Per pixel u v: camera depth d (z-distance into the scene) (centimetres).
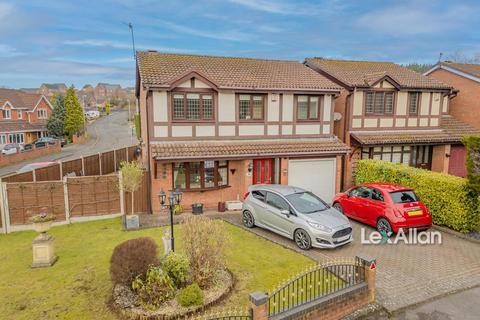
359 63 2258
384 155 1930
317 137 1739
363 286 735
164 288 700
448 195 1226
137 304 698
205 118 1524
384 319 705
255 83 1585
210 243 778
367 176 1628
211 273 775
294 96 1667
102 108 10831
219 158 1455
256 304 557
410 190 1211
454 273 904
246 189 1572
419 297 781
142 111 1878
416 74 2173
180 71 1567
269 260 962
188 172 1511
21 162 3378
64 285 811
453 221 1214
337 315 692
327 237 1016
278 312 615
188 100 1486
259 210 1225
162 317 658
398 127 1966
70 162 1817
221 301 727
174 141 1486
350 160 1873
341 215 1126
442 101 2059
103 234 1212
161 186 1470
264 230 1253
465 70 2272
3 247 1105
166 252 855
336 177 1747
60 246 1091
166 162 1412
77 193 1362
